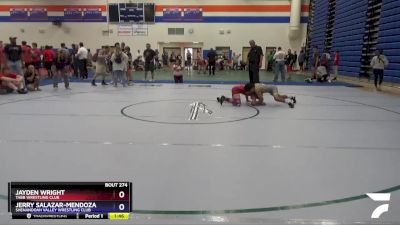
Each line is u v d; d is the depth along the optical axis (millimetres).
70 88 11898
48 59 15547
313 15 25047
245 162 3996
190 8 26750
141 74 20562
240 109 7738
